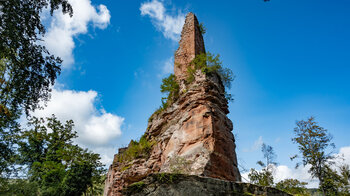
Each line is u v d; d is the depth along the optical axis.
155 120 24.12
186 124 18.20
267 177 26.11
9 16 10.17
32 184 26.52
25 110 13.23
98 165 37.12
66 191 28.84
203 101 18.72
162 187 7.42
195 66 23.92
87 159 35.38
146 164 20.84
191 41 27.86
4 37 10.67
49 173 29.59
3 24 10.30
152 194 7.31
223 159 15.92
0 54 11.21
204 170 14.01
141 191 7.41
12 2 10.25
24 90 12.41
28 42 11.16
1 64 12.91
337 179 29.02
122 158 25.80
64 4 11.93
